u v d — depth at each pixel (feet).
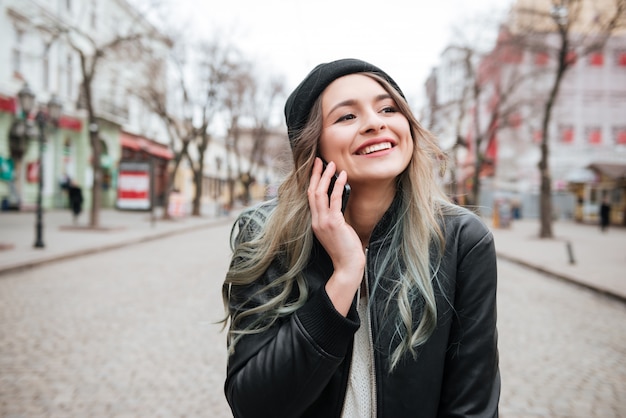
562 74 55.83
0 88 66.64
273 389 3.16
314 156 3.70
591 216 99.81
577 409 10.94
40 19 73.00
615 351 15.20
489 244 3.66
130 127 109.40
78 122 87.04
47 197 82.58
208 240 52.42
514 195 118.32
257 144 140.77
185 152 83.87
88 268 30.35
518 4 56.80
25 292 22.61
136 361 13.53
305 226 3.63
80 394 11.26
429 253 3.60
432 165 3.97
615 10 51.13
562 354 14.83
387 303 3.54
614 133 118.11
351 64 3.70
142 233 54.19
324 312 3.14
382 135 3.57
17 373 12.47
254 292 3.62
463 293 3.56
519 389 12.06
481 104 116.37
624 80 117.70
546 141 58.39
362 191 3.82
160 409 10.54
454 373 3.51
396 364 3.40
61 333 16.10
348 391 3.60
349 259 3.27
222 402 10.93
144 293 22.94
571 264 34.71
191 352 14.38
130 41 59.00
